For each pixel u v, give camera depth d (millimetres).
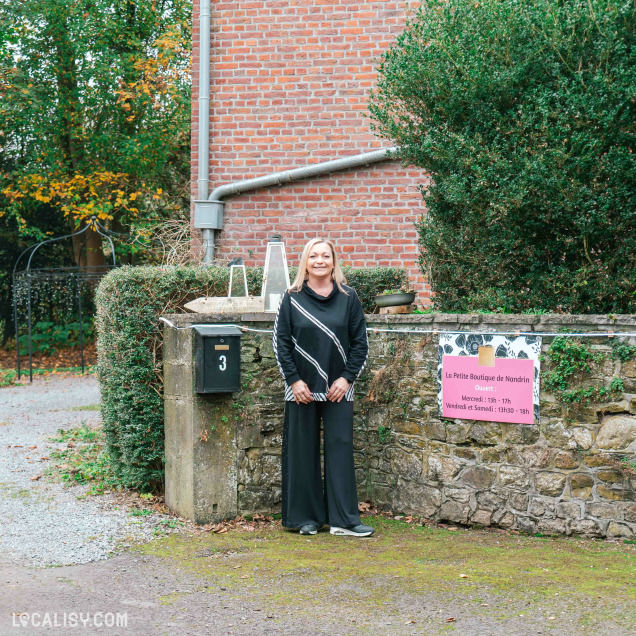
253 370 5559
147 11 18422
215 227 9578
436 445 5465
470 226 5645
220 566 4504
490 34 5406
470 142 5391
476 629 3504
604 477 4914
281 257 5945
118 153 18516
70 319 19125
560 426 5012
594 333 4852
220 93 9641
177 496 5672
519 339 5090
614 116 5098
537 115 5301
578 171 5109
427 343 5496
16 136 18797
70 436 8922
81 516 5629
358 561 4570
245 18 9578
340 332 5172
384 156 9156
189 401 5410
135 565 4539
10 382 14789
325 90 9484
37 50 18422
